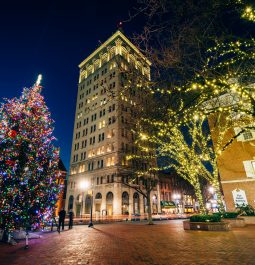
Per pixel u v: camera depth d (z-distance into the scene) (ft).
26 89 42.14
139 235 37.01
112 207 126.62
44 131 41.19
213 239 29.07
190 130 46.88
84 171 158.30
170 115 18.83
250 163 66.13
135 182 138.72
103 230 48.75
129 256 20.11
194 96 16.34
